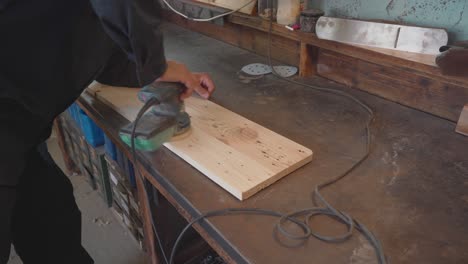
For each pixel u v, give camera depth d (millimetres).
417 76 933
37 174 1030
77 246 1175
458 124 856
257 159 750
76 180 2045
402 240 571
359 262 533
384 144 826
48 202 1069
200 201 664
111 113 981
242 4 1316
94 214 1798
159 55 681
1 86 699
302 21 1127
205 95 1018
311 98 1059
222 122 902
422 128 888
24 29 665
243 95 1085
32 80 732
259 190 684
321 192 678
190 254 1234
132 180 1327
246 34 1434
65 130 1959
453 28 931
